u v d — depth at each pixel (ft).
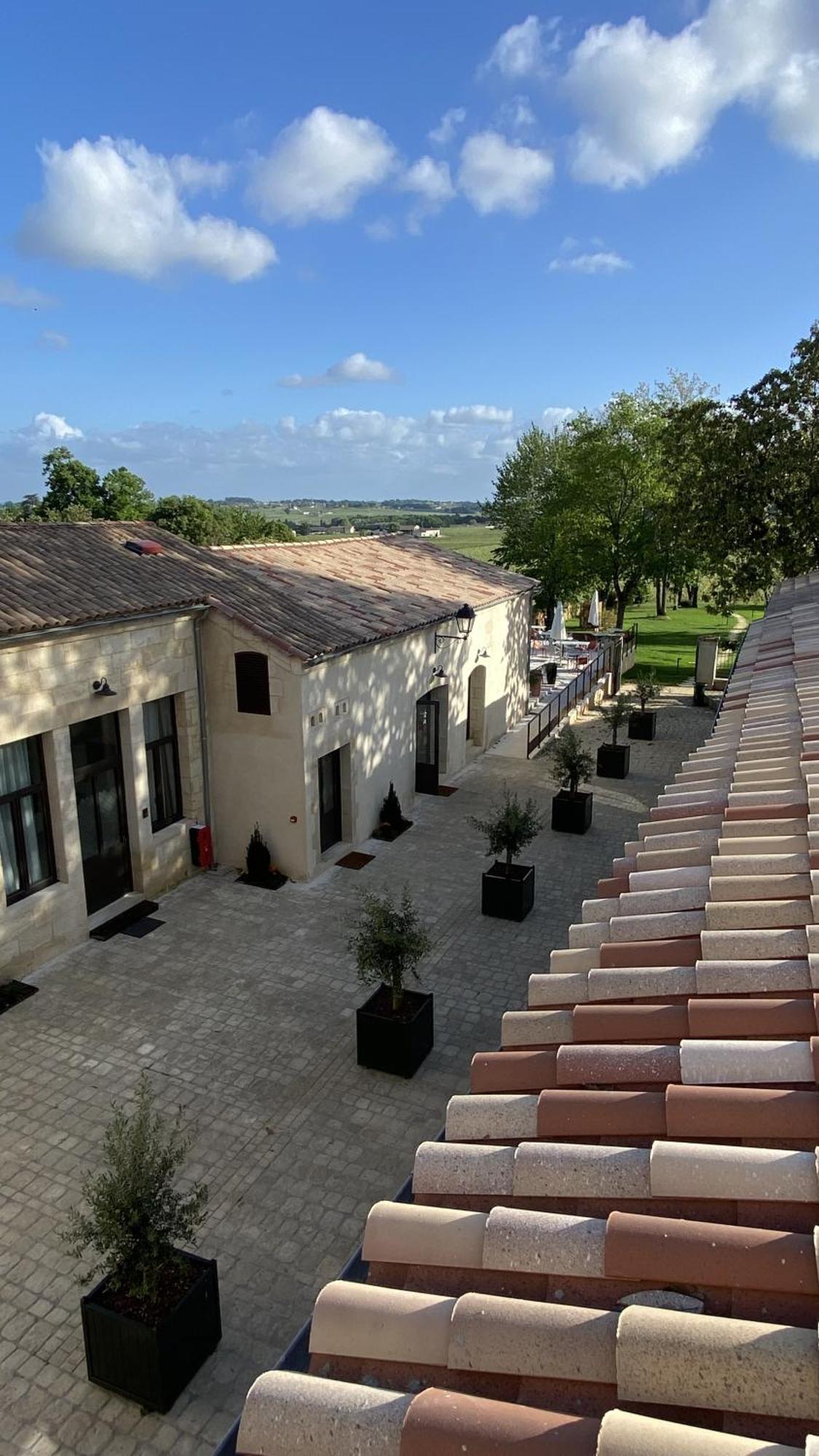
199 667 49.01
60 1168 28.37
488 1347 9.86
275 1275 24.57
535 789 69.41
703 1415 8.73
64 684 39.99
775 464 85.71
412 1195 13.26
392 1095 32.19
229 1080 32.91
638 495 126.93
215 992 38.68
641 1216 10.99
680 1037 15.35
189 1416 20.63
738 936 17.51
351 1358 10.46
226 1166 28.60
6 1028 35.76
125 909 45.55
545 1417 8.64
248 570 58.23
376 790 57.93
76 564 45.47
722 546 93.45
